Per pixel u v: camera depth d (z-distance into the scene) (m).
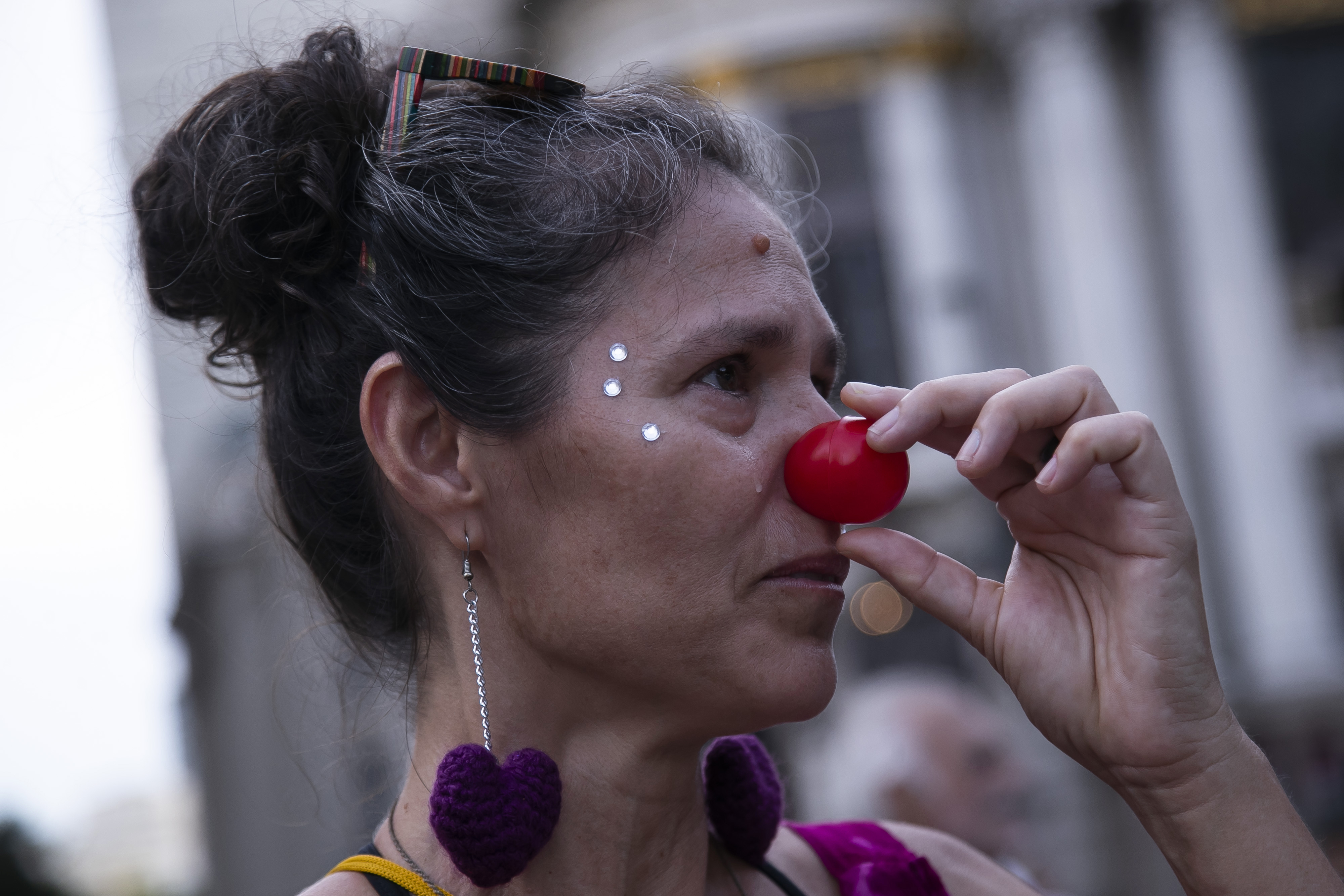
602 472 1.02
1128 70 10.80
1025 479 1.17
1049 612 1.17
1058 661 1.15
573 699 1.09
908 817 2.70
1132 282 10.57
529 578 1.06
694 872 1.16
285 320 1.20
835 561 1.13
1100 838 8.84
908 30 10.91
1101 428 1.06
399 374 1.09
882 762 2.75
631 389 1.03
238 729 8.77
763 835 1.26
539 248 1.05
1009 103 11.30
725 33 10.77
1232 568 10.39
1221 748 1.09
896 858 1.37
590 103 1.16
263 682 3.32
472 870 1.01
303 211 1.16
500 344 1.05
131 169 1.41
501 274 1.05
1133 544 1.11
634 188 1.07
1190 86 10.45
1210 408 10.52
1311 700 9.55
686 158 1.12
